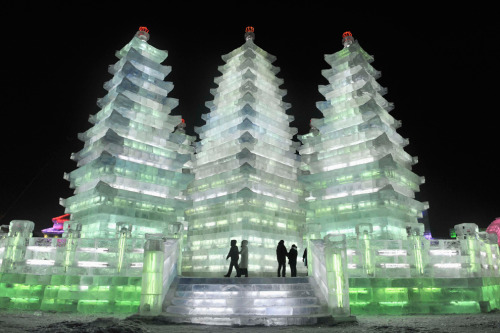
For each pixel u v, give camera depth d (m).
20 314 14.59
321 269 15.24
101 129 25.84
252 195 24.25
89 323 10.70
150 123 27.08
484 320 13.48
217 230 24.64
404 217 25.22
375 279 16.66
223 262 22.86
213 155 28.56
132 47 28.00
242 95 29.33
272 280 15.86
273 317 12.73
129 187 24.05
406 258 17.52
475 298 16.00
